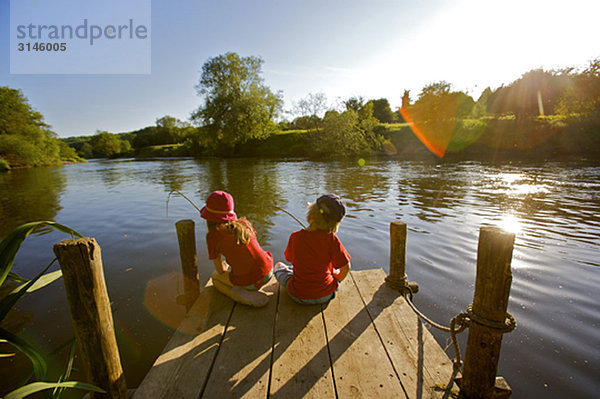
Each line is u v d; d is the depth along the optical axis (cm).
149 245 587
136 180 1734
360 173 1627
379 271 361
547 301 353
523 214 731
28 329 334
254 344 234
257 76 4006
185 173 2022
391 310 276
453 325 203
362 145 3059
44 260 543
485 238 168
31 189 1526
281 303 293
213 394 189
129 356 291
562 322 313
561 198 892
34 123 4534
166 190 1299
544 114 3712
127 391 190
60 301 392
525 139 2684
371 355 220
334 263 271
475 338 179
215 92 3925
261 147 3903
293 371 206
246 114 3762
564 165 1709
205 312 280
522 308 340
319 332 247
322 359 217
